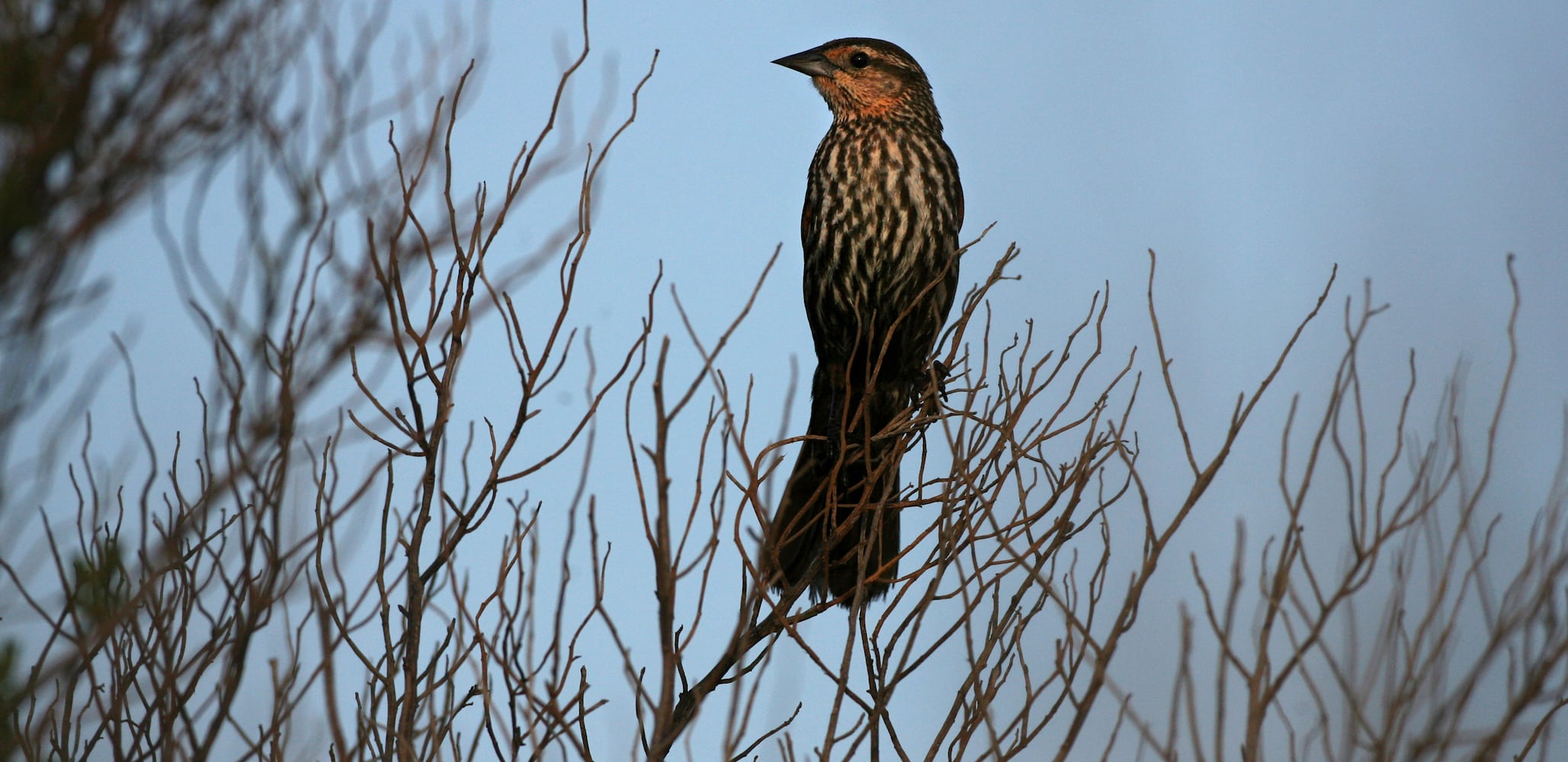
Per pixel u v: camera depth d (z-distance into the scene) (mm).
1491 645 6395
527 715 6570
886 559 10391
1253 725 6191
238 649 6719
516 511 7328
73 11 10055
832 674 7395
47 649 7113
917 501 8023
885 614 7441
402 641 7367
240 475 8352
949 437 7688
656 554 6449
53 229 9617
